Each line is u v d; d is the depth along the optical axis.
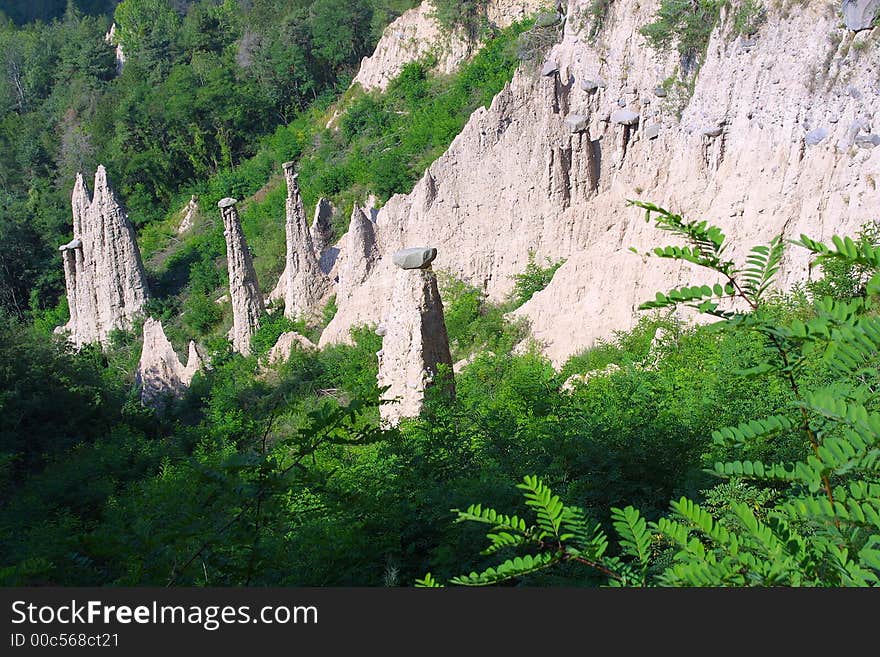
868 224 24.88
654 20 39.38
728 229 30.12
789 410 7.18
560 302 35.03
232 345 57.12
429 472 11.51
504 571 4.39
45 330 77.75
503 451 11.64
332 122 86.19
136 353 61.38
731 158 31.70
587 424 11.62
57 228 86.81
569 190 41.38
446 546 8.40
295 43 100.31
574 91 43.00
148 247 85.50
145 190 96.75
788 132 28.78
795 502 4.41
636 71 39.50
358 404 7.53
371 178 66.69
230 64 103.12
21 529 18.72
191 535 6.85
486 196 44.72
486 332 39.31
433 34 82.19
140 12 128.25
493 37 78.94
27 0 176.50
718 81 32.34
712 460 9.06
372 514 9.41
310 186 72.88
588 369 26.62
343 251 54.62
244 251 53.09
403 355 20.53
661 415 11.20
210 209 86.88
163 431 42.34
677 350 20.95
